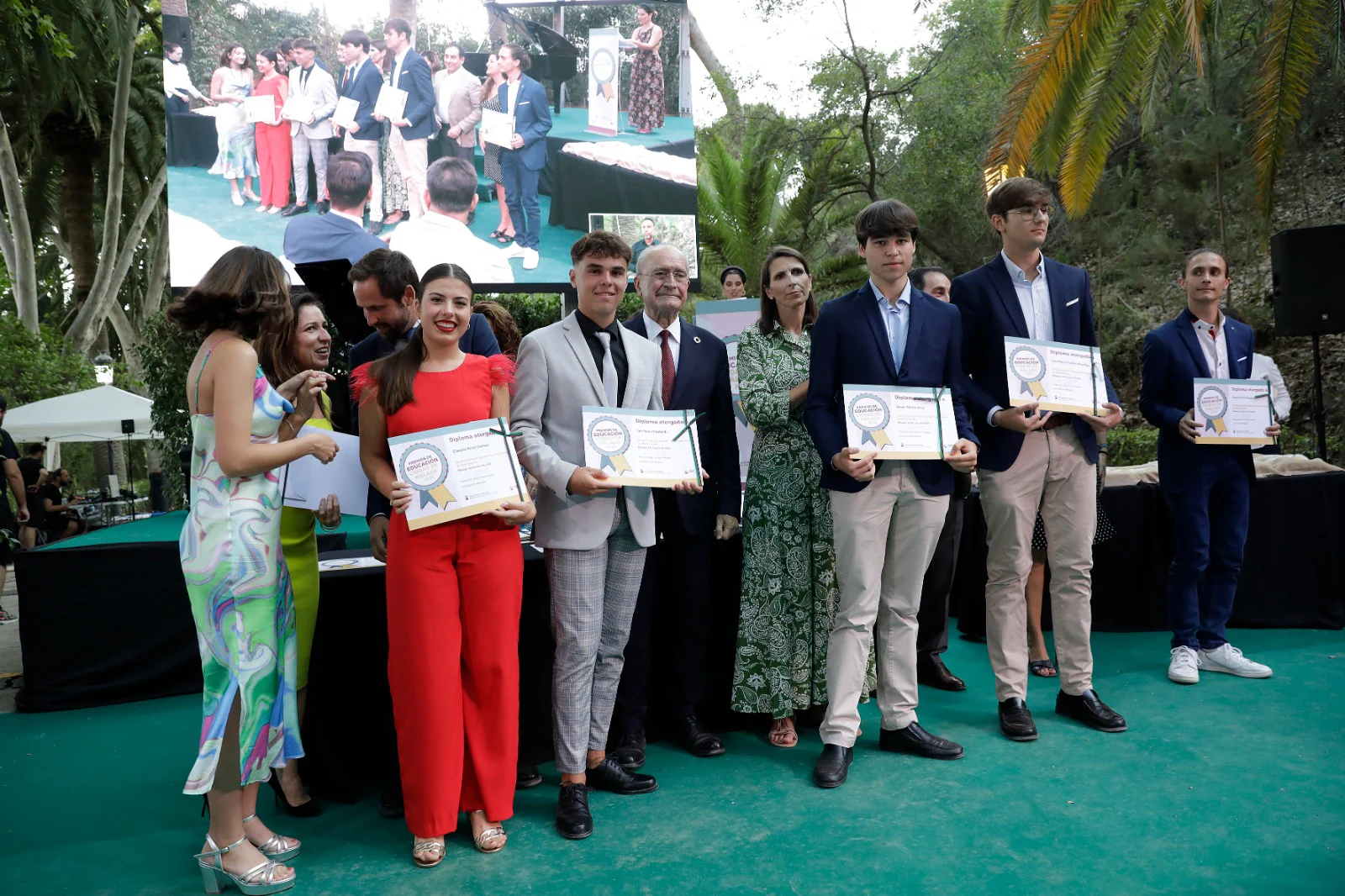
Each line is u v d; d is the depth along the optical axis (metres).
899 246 2.67
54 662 3.69
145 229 19.61
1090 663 3.01
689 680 2.95
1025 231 2.84
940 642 3.54
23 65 13.22
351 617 2.60
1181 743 2.77
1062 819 2.28
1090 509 2.95
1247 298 10.42
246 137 8.26
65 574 3.70
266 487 2.12
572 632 2.42
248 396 2.03
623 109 8.88
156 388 8.10
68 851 2.35
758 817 2.37
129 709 3.69
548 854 2.20
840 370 2.77
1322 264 4.98
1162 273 11.50
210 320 2.04
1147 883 1.94
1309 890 1.89
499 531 2.26
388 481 2.23
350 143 8.41
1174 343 3.57
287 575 2.20
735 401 4.47
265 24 8.21
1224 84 9.96
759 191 13.50
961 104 13.72
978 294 2.94
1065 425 2.89
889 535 2.76
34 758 3.10
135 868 2.25
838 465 2.56
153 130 16.67
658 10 8.87
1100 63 6.40
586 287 2.52
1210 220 10.76
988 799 2.41
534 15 8.66
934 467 2.68
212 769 2.01
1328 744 2.73
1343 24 5.78
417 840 2.19
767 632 2.91
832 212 14.03
